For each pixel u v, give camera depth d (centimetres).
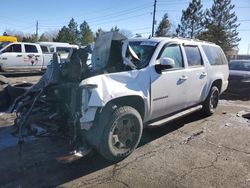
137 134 451
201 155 467
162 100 504
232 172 411
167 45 527
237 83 1063
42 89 432
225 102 970
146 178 388
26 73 1692
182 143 520
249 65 1212
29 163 427
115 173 401
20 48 1605
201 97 650
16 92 545
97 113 402
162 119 541
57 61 466
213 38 4594
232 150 493
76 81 432
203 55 652
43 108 434
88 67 455
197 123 653
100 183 374
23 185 369
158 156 459
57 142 504
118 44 443
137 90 446
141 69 462
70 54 464
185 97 576
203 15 4862
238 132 593
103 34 443
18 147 486
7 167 414
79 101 394
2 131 562
